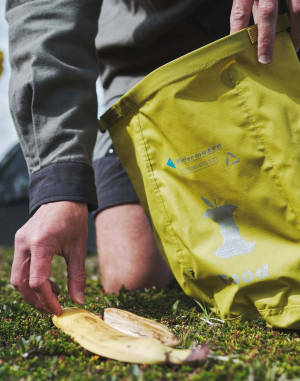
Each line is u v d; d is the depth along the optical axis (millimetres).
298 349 1150
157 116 1397
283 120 1309
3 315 1613
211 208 1397
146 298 2041
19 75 1536
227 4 2064
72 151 1449
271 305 1314
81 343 1183
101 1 1714
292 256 1296
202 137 1362
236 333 1320
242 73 1336
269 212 1336
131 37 2191
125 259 2402
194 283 1503
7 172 9125
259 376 952
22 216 8953
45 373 1021
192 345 1226
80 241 1433
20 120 1531
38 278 1279
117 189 2459
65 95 1507
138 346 1057
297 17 1384
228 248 1374
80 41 1579
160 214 1474
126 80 2379
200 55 1336
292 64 1376
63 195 1390
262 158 1325
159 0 2068
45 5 1576
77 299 1393
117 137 1543
